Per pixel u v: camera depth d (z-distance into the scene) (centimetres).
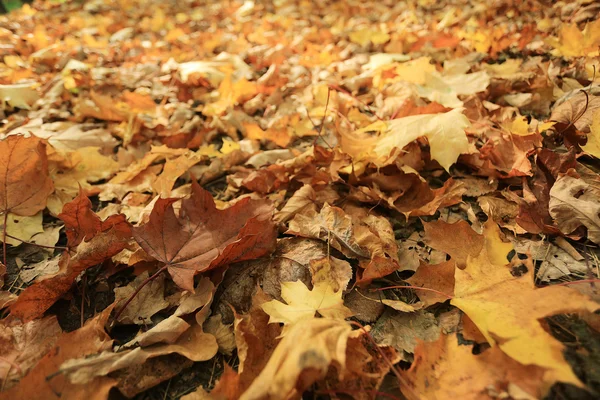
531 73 53
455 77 53
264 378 21
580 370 22
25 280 34
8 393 23
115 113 59
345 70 71
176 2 154
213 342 27
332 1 130
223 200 44
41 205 40
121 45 103
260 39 98
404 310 28
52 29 118
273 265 33
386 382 24
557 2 76
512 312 24
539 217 33
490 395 22
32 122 56
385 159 41
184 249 31
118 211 41
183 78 70
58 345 25
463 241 32
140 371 26
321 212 35
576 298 23
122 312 30
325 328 23
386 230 34
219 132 58
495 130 43
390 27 94
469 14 87
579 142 40
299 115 57
